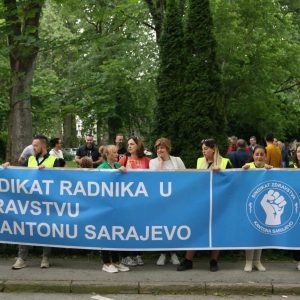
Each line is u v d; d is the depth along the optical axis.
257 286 6.94
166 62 9.99
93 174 7.58
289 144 35.38
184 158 9.61
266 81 24.23
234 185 7.59
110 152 7.95
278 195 7.57
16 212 7.72
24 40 9.83
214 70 9.88
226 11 21.59
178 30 10.02
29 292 6.98
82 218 7.61
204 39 9.84
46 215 7.68
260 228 7.58
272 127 27.05
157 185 7.55
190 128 9.65
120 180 7.56
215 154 7.85
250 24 22.81
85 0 16.36
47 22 26.09
